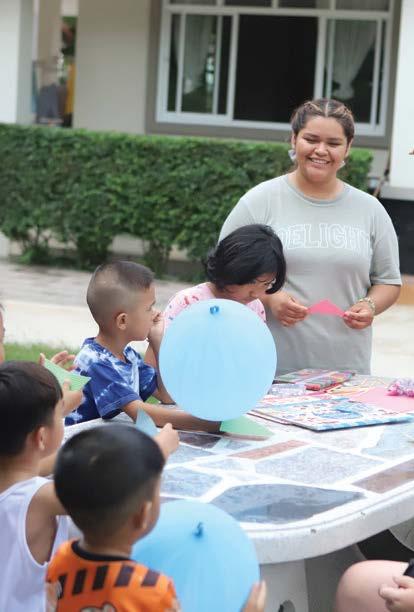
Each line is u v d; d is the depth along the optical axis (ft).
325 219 13.57
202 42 45.09
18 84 41.32
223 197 37.37
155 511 6.73
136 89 45.19
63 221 39.86
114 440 6.61
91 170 39.01
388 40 43.57
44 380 8.13
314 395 12.33
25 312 30.53
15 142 39.83
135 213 38.63
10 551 7.75
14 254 43.88
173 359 9.94
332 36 44.34
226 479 9.02
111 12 44.83
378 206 13.94
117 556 6.64
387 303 13.92
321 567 10.55
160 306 33.04
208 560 6.93
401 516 8.80
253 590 6.98
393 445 10.29
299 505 8.39
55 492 6.85
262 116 45.24
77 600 6.56
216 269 11.51
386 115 43.86
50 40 59.93
